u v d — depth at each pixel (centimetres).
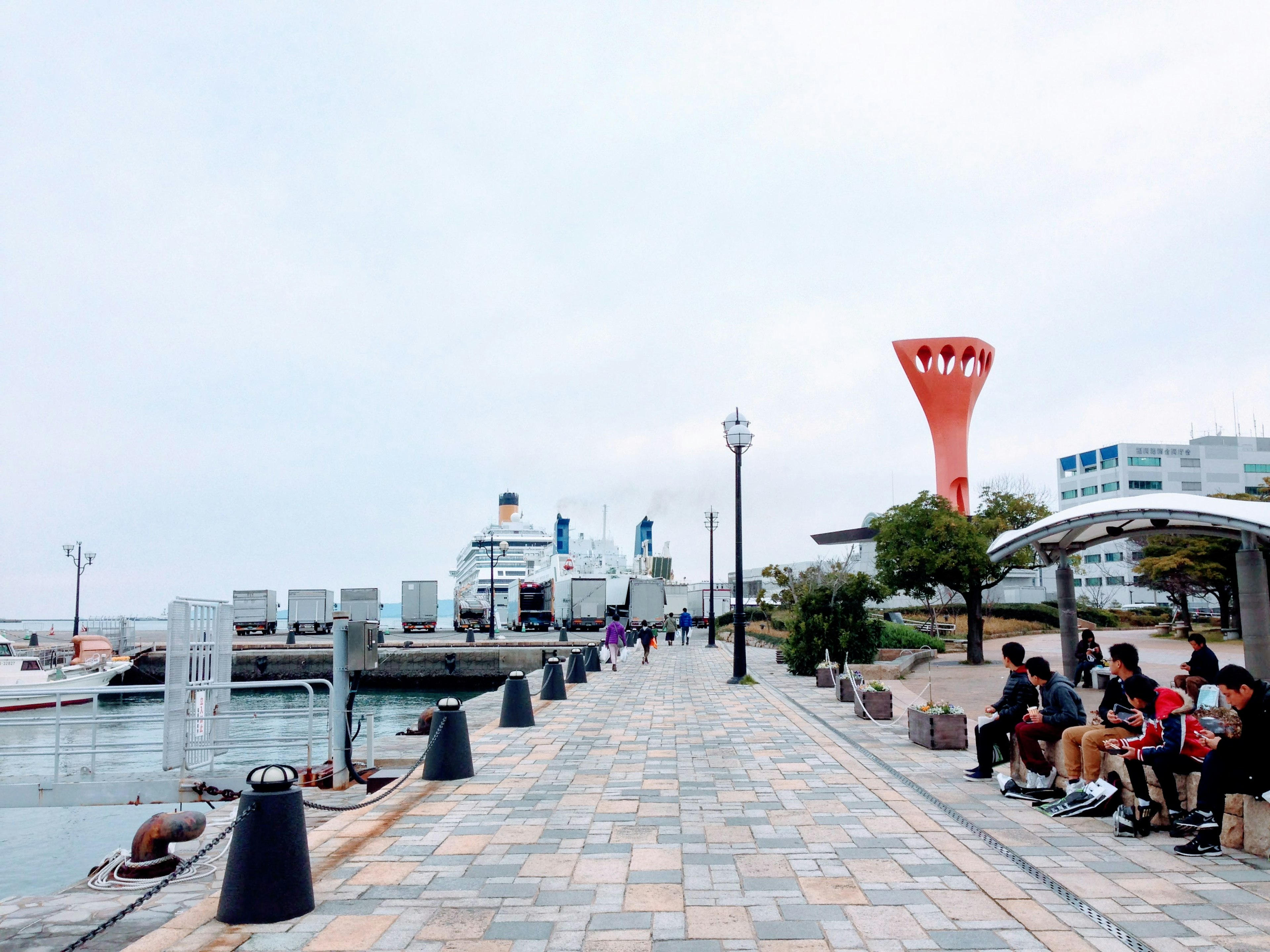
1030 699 918
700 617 6488
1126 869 605
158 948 484
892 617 4203
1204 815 636
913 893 560
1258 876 585
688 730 1341
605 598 5522
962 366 4656
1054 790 820
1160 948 462
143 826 670
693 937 488
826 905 540
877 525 2930
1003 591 4806
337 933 502
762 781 935
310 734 993
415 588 5784
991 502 3144
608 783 933
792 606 2958
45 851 1234
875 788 896
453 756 961
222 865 692
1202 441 7869
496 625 7038
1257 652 1182
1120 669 809
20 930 549
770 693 1956
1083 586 7562
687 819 770
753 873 609
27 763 1841
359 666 979
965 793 866
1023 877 591
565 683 1986
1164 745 686
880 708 1453
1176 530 1516
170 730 953
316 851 673
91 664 3562
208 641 1062
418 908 543
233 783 977
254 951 476
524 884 589
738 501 2230
